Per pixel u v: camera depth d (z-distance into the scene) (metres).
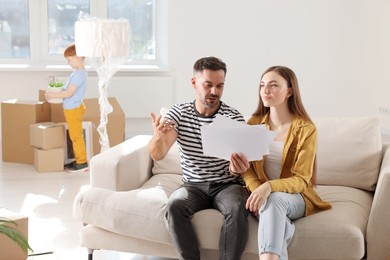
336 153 3.74
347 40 7.84
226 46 7.63
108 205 3.40
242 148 3.14
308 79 7.86
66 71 7.25
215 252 3.26
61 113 6.05
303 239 3.09
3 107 6.10
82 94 5.88
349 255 3.07
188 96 7.63
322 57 7.84
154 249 3.39
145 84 7.43
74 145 5.93
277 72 3.33
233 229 3.10
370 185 3.68
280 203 3.06
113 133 6.23
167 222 3.25
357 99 7.96
